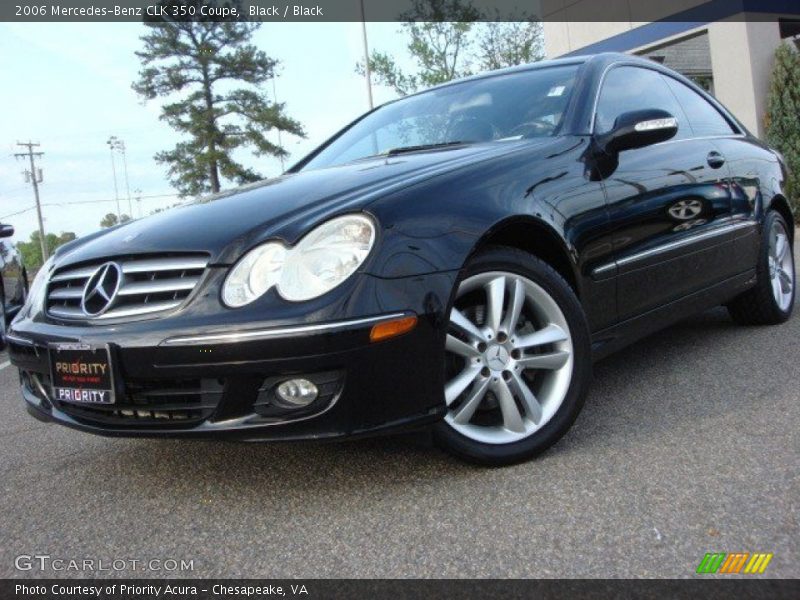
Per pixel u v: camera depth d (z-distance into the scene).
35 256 82.00
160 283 2.21
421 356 2.12
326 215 2.17
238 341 2.01
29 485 2.62
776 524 1.83
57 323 2.38
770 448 2.31
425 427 2.16
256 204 2.43
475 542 1.89
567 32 14.55
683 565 1.69
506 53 23.73
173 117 36.84
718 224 3.50
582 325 2.50
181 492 2.41
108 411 2.28
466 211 2.28
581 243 2.59
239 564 1.90
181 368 2.07
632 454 2.37
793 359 3.37
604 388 3.18
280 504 2.24
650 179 3.01
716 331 4.11
